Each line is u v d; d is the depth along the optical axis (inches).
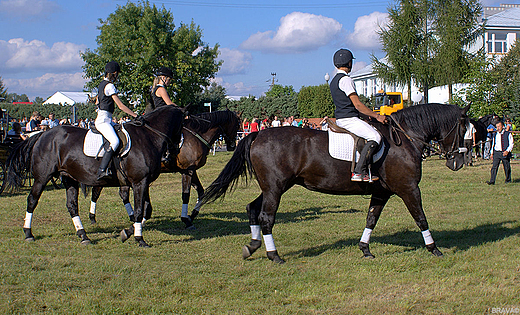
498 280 182.4
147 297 170.1
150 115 262.7
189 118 309.1
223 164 711.7
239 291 175.5
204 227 301.7
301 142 211.2
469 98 840.9
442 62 1117.1
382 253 228.5
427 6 1127.0
